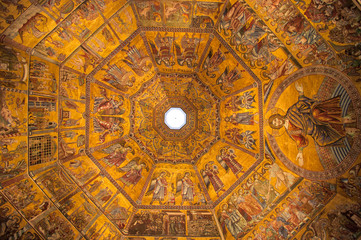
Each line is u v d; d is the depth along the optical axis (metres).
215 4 10.41
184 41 12.09
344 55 8.66
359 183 8.88
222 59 12.43
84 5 9.68
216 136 14.38
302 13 9.04
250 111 12.58
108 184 12.58
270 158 12.06
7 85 9.22
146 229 11.95
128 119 14.15
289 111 10.92
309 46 9.48
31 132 10.09
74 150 12.00
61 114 11.23
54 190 10.64
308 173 10.59
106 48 11.48
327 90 9.41
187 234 11.84
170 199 13.22
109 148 13.39
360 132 8.58
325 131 9.70
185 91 14.70
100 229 11.23
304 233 10.33
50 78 10.61
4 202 9.00
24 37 9.38
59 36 10.09
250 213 11.99
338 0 8.08
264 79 11.65
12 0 8.41
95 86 12.45
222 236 11.80
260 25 10.26
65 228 10.20
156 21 11.22
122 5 10.41
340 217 9.45
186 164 14.55
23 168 9.86
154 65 13.41
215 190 13.30
